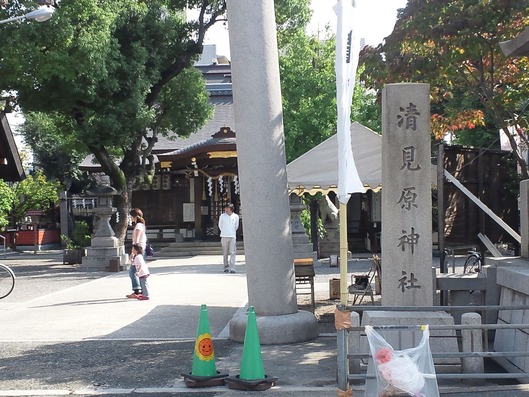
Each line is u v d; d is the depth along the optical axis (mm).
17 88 20953
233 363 8133
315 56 28547
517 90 12273
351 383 7105
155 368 8102
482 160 11992
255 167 9320
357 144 11531
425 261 7711
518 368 7520
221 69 40094
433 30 11031
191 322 11164
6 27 18875
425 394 5387
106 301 13812
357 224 27594
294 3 24969
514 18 10938
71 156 39094
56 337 10125
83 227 25922
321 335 9727
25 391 7188
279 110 9523
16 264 25234
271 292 9367
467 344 7164
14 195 31734
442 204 10641
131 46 22078
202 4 24422
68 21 19062
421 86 7730
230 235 19453
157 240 31406
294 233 21812
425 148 7742
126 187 24406
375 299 12984
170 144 33562
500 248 14414
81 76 20531
